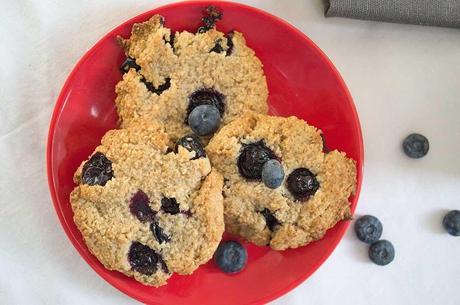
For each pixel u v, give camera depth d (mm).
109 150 328
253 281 359
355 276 383
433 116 385
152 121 335
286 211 337
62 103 333
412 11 362
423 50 382
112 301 363
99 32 359
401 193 384
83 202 328
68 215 335
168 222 326
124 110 339
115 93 349
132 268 330
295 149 336
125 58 343
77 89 338
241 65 344
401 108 382
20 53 354
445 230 386
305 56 357
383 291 385
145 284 335
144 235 326
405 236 386
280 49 359
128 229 324
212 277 358
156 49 335
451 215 380
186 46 340
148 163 326
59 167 335
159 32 334
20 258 357
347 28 375
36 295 359
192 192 327
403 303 386
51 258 359
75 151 341
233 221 346
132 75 338
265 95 352
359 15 361
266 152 330
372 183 382
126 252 326
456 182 387
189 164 325
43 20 354
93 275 362
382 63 380
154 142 328
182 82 340
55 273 360
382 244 376
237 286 358
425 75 383
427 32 381
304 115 367
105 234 325
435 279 387
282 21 345
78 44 358
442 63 384
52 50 356
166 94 338
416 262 387
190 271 329
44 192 358
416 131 384
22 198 356
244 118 335
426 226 387
